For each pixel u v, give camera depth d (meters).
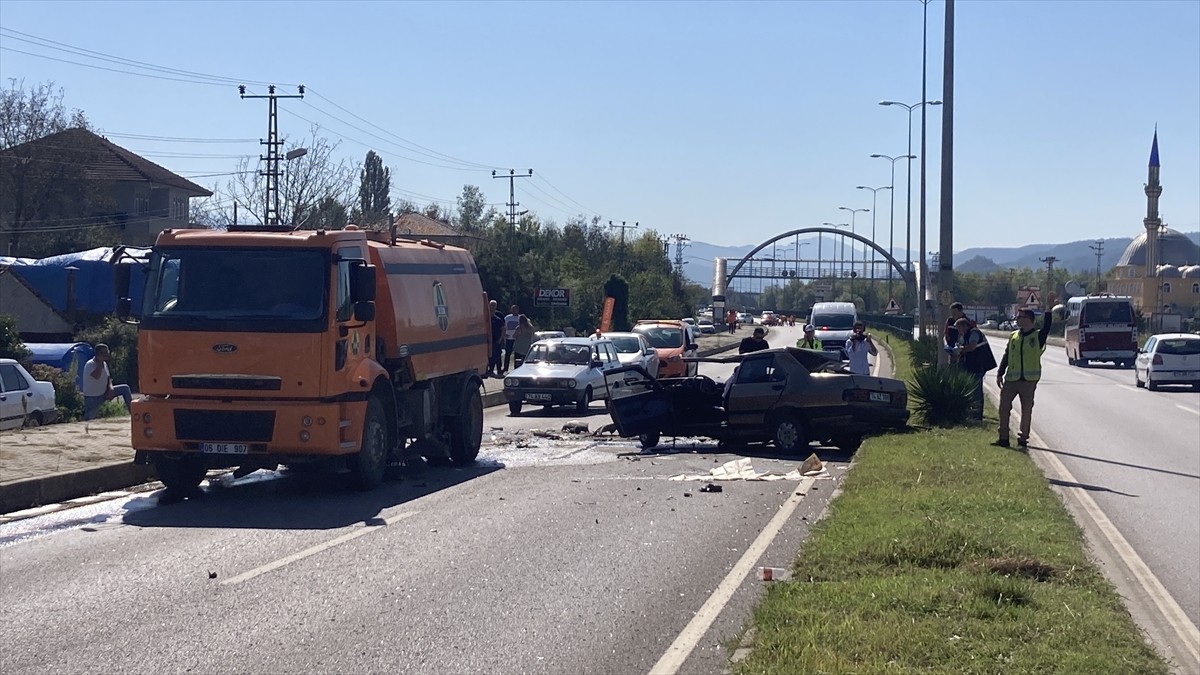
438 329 15.87
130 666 6.55
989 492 11.45
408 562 9.29
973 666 5.91
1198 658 6.74
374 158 89.56
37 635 7.20
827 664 5.87
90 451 15.24
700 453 17.45
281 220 54.16
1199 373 32.47
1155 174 119.31
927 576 7.79
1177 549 10.24
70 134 57.03
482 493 13.20
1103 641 6.38
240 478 15.01
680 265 125.62
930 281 49.72
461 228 81.75
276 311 12.63
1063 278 157.88
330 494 13.31
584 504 12.20
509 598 8.09
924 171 42.81
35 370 25.73
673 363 31.41
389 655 6.76
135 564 9.28
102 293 39.44
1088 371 45.09
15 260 41.66
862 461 13.94
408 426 15.08
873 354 21.59
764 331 20.64
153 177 62.53
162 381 12.66
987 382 36.19
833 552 8.77
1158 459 16.78
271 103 48.25
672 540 10.15
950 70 22.06
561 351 26.64
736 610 7.67
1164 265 128.88
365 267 12.92
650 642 7.03
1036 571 8.07
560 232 99.38
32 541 10.32
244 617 7.60
